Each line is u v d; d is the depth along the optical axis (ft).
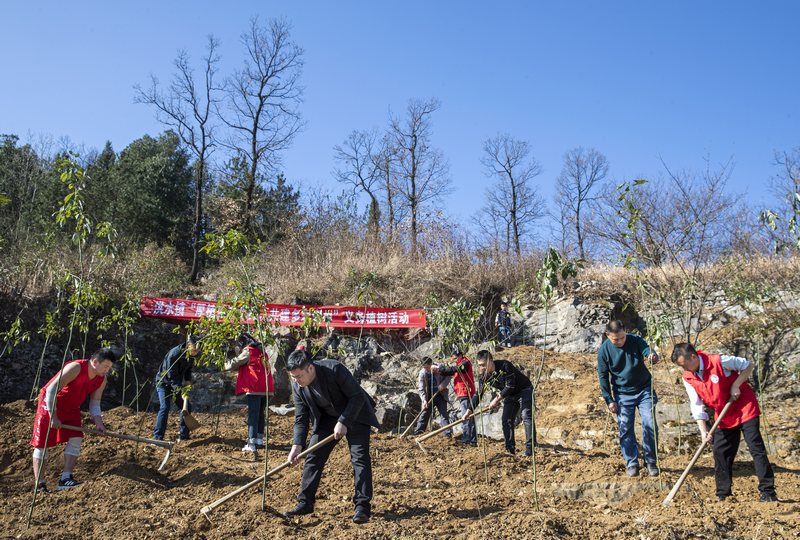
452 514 18.52
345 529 16.90
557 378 40.34
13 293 45.24
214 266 84.74
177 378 28.96
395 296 61.31
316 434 18.31
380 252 73.10
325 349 47.91
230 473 22.66
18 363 41.32
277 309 50.96
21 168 99.25
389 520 17.85
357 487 17.70
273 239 85.56
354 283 61.57
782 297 44.01
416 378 44.86
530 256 68.28
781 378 35.47
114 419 32.22
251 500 19.71
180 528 17.30
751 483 20.68
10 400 39.11
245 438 29.58
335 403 17.76
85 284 27.63
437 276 64.54
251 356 27.76
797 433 25.85
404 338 54.08
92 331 45.78
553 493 20.85
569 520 17.56
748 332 38.06
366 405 18.04
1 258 54.85
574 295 56.95
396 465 24.97
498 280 64.44
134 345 46.34
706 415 19.56
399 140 104.27
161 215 103.19
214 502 18.15
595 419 31.63
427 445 30.14
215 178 105.09
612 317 52.54
